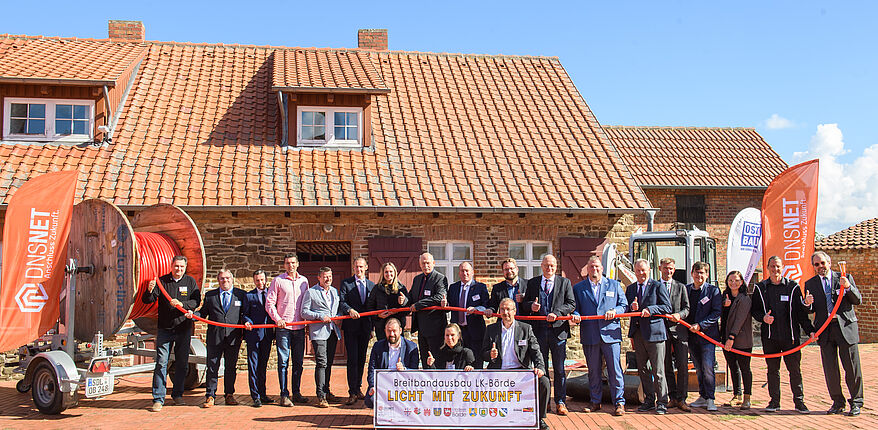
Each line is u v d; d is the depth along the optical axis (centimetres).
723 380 996
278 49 1772
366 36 1891
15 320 845
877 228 1936
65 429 779
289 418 830
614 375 843
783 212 968
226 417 836
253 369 901
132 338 1023
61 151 1295
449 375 755
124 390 1045
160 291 891
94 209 927
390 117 1538
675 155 2273
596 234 1368
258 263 1245
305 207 1220
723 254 2130
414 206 1260
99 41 1684
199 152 1341
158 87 1534
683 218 2128
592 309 858
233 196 1223
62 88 1337
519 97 1706
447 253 1338
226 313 909
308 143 1417
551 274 849
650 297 855
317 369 898
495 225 1333
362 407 896
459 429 748
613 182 1419
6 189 1177
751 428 763
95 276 924
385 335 838
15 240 855
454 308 865
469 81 1748
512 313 784
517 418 745
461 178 1372
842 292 814
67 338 907
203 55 1705
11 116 1326
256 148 1376
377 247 1286
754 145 2406
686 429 763
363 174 1346
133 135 1359
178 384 917
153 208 1016
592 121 1639
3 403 941
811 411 849
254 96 1553
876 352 1456
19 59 1408
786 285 854
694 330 854
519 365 778
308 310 902
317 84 1405
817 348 1501
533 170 1432
